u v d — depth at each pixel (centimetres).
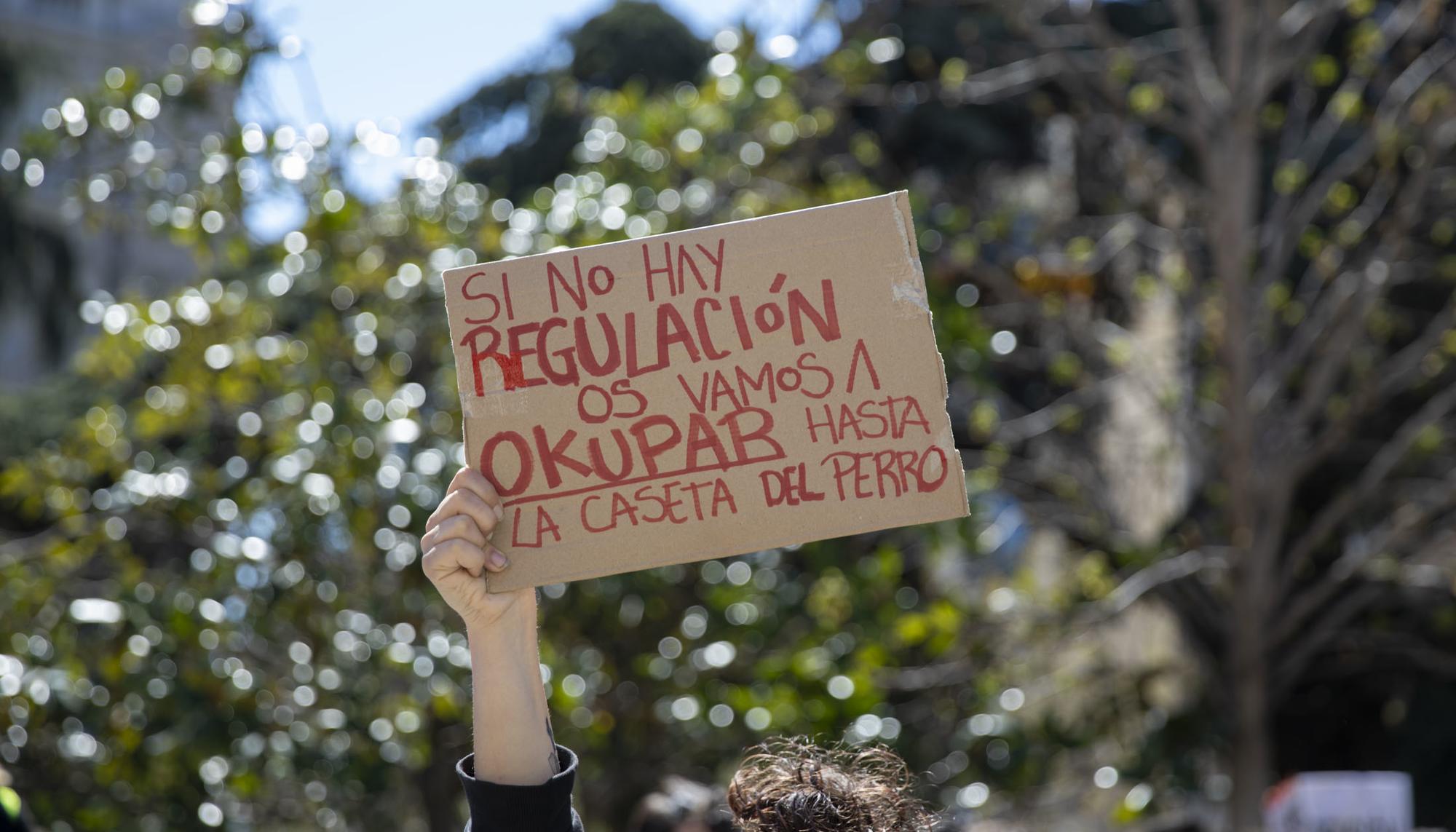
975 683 600
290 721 490
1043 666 664
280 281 566
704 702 547
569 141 1133
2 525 734
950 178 928
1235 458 675
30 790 473
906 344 214
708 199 615
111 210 601
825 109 680
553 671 496
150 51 2208
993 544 662
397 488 506
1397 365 716
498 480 208
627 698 587
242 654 495
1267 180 877
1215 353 720
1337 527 818
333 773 480
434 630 507
